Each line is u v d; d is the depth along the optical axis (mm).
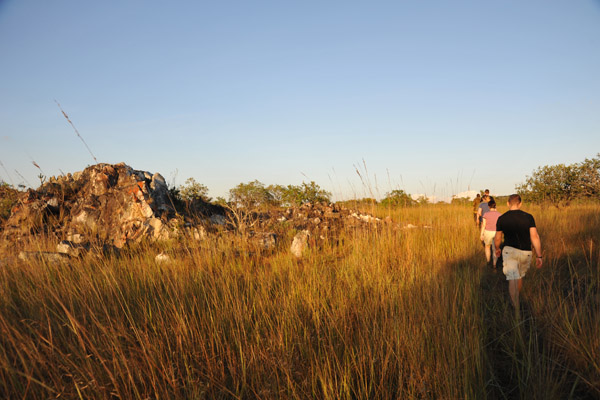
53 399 2371
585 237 7512
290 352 3068
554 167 15453
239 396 2627
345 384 2611
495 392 2803
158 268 5211
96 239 7309
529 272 5504
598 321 3367
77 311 3676
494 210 6512
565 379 2857
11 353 2697
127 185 8641
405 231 8328
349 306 4043
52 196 8562
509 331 3660
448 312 3721
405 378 2818
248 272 5121
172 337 3287
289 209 12641
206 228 8250
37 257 5508
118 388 2504
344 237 8539
